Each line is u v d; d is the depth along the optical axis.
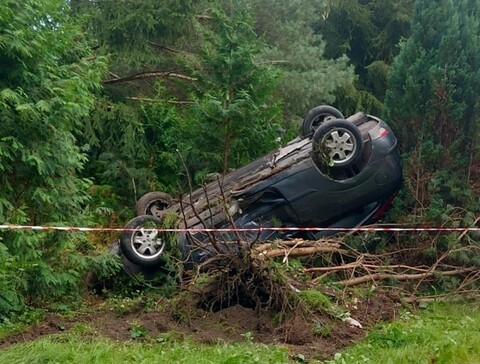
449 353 5.82
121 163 13.24
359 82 21.66
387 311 7.75
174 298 7.64
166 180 13.49
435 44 10.47
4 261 7.32
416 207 10.03
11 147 7.63
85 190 9.58
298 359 5.93
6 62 7.70
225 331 6.84
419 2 10.70
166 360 5.68
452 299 8.53
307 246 8.90
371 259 9.16
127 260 9.70
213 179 10.95
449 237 9.20
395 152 10.11
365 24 21.41
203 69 13.55
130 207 12.82
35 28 7.92
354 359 5.79
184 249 9.10
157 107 14.09
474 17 10.50
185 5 13.70
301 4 16.56
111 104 13.95
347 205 9.94
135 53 13.88
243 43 12.25
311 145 10.10
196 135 12.30
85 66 8.77
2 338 6.58
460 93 10.10
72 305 8.43
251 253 7.34
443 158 10.05
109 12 13.77
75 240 8.70
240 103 11.62
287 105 15.02
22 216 7.70
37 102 7.70
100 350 5.84
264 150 12.36
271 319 7.08
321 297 7.26
